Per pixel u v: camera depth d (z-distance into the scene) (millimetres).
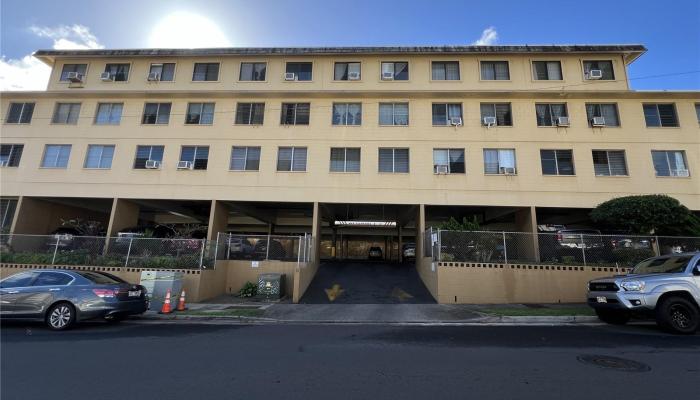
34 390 4426
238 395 4270
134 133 20859
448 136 19797
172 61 22172
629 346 6762
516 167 19234
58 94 21344
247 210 23016
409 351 6426
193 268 14461
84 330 8516
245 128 20594
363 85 21094
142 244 15398
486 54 20750
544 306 12430
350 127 20297
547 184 18953
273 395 4270
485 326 9281
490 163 19484
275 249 16688
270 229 27703
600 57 20391
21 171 20672
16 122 21453
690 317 7902
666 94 19297
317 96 20766
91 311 8641
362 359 5871
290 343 7117
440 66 21203
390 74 20938
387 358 5930
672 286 8055
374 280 17453
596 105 19828
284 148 20391
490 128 19703
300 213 26797
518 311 11008
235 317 10539
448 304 13188
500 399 4152
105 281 9352
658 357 5938
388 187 19453
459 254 14078
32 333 8039
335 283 16922
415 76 20969
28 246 15891
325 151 20062
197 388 4504
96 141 20859
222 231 20828
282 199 19688
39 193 20375
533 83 20328
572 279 13719
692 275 8141
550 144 19344
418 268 19156
